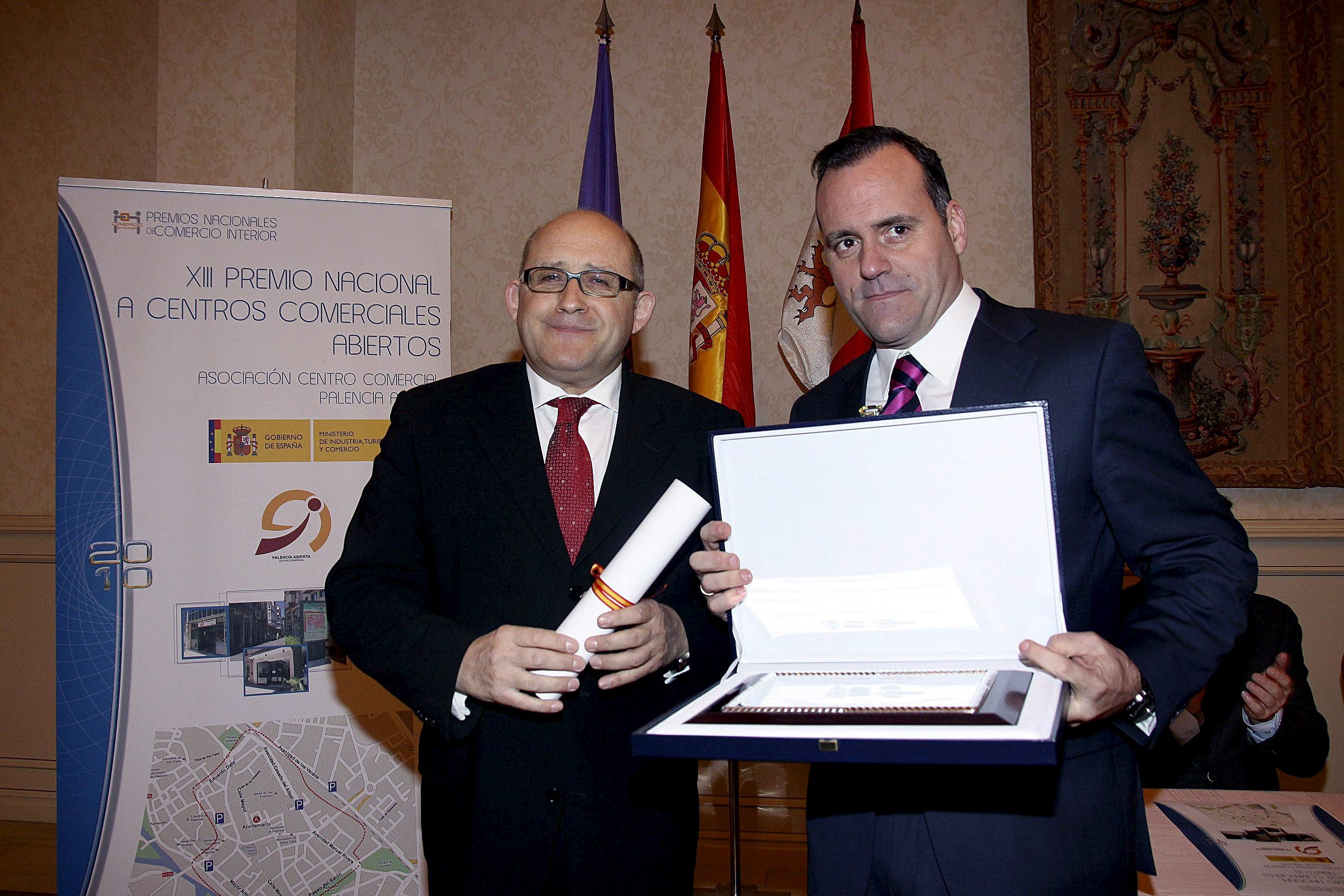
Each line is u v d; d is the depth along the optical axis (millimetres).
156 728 2068
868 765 1017
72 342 2076
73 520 2061
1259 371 2607
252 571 2133
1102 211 2676
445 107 3064
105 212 2107
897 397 1128
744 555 966
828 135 2885
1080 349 1012
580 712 1220
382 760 2174
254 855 2094
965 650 884
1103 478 967
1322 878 1087
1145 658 864
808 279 2578
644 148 2959
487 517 1297
